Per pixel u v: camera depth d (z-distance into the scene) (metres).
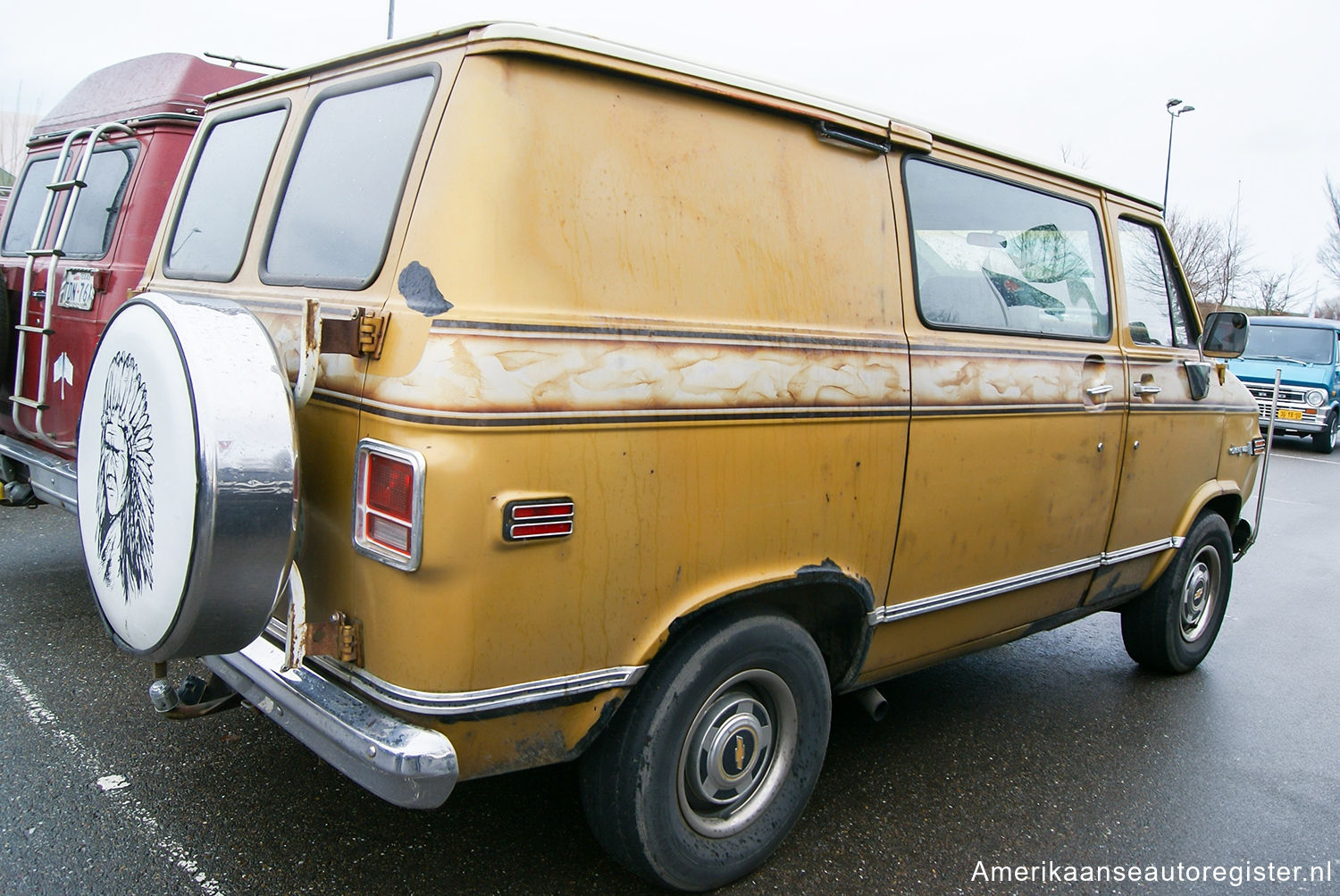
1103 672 5.13
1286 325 16.80
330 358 2.38
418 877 2.87
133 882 2.75
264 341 2.27
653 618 2.50
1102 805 3.64
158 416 2.20
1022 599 3.82
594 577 2.36
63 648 4.44
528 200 2.25
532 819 3.23
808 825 3.34
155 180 4.84
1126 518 4.26
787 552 2.79
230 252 3.01
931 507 3.23
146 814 3.11
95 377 2.52
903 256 3.15
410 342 2.19
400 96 2.49
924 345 3.16
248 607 2.19
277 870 2.85
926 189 3.29
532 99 2.29
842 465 2.90
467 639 2.18
